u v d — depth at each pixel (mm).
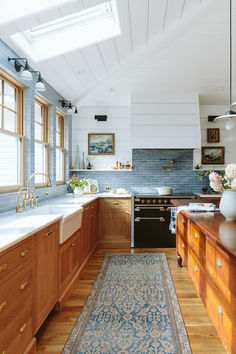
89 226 3873
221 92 4715
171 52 3520
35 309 1868
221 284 1685
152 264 3732
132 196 4641
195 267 2432
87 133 5316
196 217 2414
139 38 3209
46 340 2020
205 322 2283
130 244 4645
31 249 1792
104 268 3574
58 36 2941
